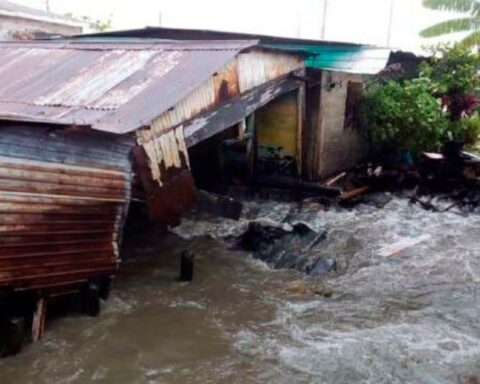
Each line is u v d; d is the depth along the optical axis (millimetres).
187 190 8375
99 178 6926
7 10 16219
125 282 8867
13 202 6074
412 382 6219
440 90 15195
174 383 6227
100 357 6695
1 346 6703
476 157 14289
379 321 7648
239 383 6223
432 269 9391
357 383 6211
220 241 10836
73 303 7820
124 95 7508
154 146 7539
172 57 8656
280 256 9852
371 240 10688
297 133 13062
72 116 6922
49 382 6176
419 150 14312
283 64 11164
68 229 6738
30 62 9609
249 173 13594
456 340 7125
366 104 14312
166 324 7539
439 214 12211
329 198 12781
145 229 11344
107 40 11008
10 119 5609
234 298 8391
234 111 9617
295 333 7340
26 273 6430
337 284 8867
